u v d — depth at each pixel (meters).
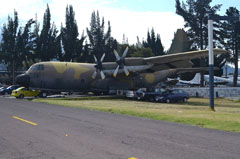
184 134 9.12
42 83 30.14
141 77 34.06
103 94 35.88
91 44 75.94
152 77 34.97
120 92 33.03
